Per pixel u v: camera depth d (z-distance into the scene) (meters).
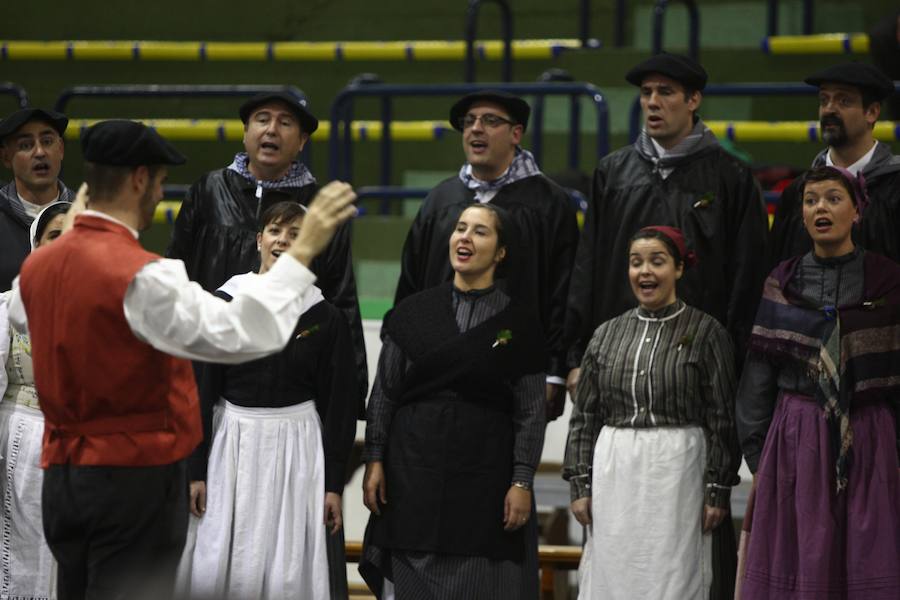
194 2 26.58
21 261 13.35
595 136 21.94
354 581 18.00
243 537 11.59
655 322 12.22
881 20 20.67
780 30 23.44
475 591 11.71
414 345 12.05
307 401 12.00
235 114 25.11
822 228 11.58
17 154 13.41
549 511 21.27
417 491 11.81
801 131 20.64
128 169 9.49
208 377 11.85
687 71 12.75
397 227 19.75
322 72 24.89
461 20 26.00
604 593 11.96
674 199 12.85
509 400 12.04
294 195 13.11
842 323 11.48
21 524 12.16
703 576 11.90
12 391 12.28
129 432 9.59
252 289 9.12
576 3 25.47
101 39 26.62
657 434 11.95
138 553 9.76
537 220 13.35
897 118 20.33
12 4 26.73
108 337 9.29
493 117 13.25
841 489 11.28
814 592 11.19
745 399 11.91
